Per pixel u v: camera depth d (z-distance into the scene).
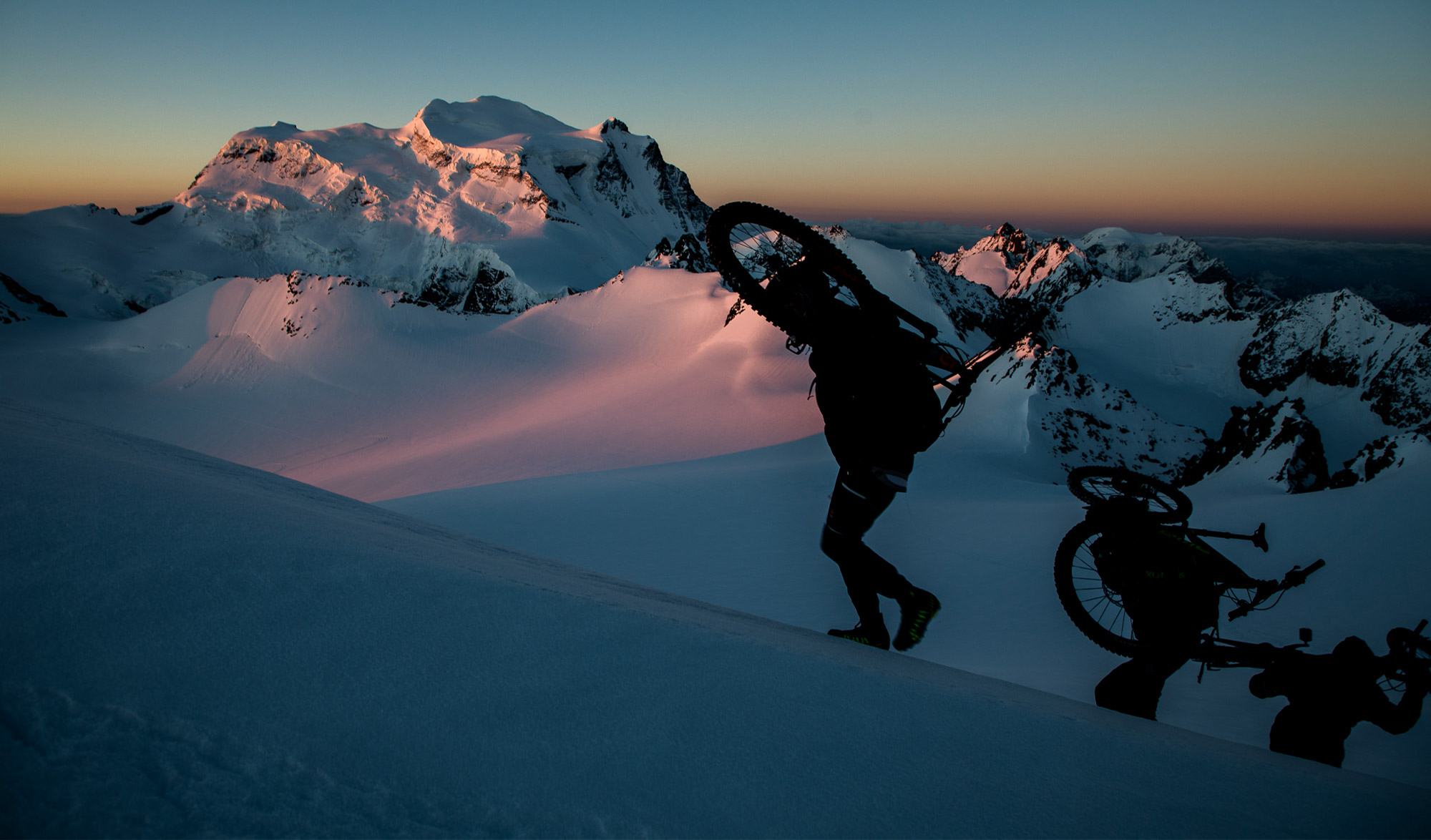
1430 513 17.84
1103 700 3.58
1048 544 24.52
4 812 1.06
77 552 1.76
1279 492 34.22
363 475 67.12
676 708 1.77
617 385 92.19
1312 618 14.59
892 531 27.70
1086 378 61.50
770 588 21.70
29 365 112.06
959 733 1.92
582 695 1.74
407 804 1.31
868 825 1.50
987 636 16.36
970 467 46.09
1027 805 1.66
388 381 106.12
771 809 1.49
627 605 2.46
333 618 1.79
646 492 37.09
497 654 1.82
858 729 1.84
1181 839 1.60
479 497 36.84
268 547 2.01
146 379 112.06
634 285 122.56
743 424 70.19
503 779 1.42
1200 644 3.49
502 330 118.56
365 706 1.53
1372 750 6.47
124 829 1.09
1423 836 1.72
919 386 2.98
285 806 1.23
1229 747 2.28
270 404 101.50
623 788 1.47
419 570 2.11
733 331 96.75
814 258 3.01
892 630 17.17
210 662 1.53
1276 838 1.64
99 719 1.30
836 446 3.12
